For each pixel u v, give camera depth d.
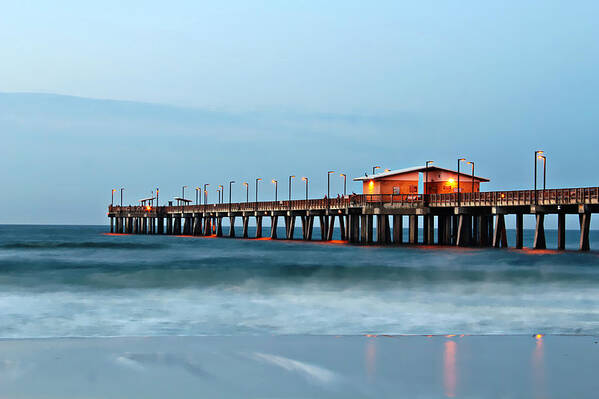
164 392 13.66
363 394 13.49
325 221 95.31
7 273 41.78
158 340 18.95
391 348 17.81
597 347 17.97
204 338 19.30
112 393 13.60
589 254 57.16
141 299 29.34
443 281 37.72
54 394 13.53
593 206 55.06
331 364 15.91
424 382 14.31
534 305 27.75
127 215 149.00
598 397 13.24
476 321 23.61
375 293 31.89
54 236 150.25
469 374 14.98
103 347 17.81
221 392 13.64
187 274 41.31
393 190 77.31
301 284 35.84
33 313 25.31
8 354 16.88
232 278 38.94
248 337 19.45
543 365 15.83
